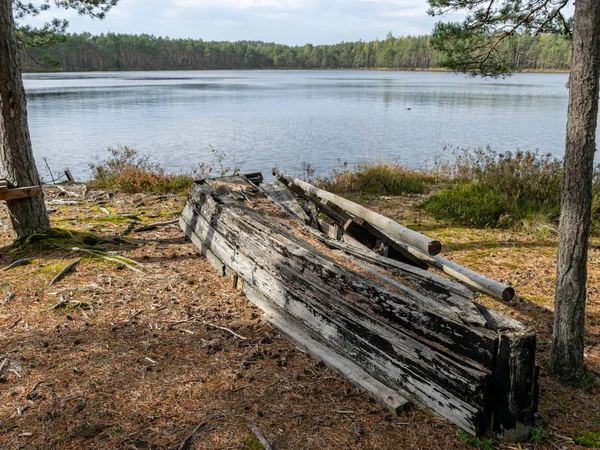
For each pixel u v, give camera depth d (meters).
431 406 3.05
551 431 3.01
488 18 8.62
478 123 33.97
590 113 3.18
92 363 3.62
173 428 2.93
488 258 6.30
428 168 17.59
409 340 3.20
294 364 3.66
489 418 2.90
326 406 3.17
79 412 3.07
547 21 8.26
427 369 3.07
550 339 4.23
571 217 3.36
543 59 130.88
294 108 45.75
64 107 43.75
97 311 4.50
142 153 21.31
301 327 4.07
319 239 4.54
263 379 3.45
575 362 3.54
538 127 31.66
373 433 2.91
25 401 3.17
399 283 3.48
